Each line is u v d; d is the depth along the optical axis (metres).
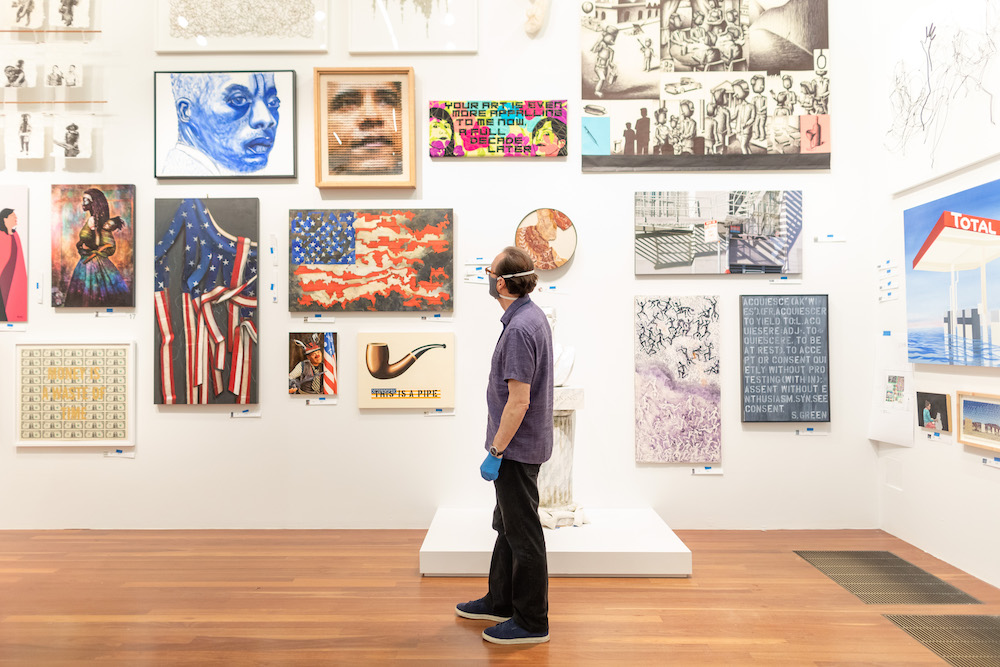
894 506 3.86
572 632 2.59
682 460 4.04
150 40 4.12
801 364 4.02
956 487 3.31
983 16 3.04
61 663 2.35
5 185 4.09
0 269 4.07
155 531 4.00
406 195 4.11
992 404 3.03
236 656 2.39
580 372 4.07
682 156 4.07
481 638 2.54
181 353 4.04
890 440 3.83
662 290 4.08
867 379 4.05
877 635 2.56
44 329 4.09
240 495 4.07
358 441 4.07
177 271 4.05
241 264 4.05
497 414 2.50
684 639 2.53
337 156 4.08
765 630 2.61
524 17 4.12
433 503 4.05
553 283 4.09
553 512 3.61
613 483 4.06
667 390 4.05
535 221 4.05
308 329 4.07
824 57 4.07
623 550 3.21
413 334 4.04
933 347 3.44
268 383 4.07
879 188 3.98
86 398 4.05
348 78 4.07
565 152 4.07
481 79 4.11
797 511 4.04
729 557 3.49
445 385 4.04
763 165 4.05
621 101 4.09
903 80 3.70
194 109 4.07
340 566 3.36
